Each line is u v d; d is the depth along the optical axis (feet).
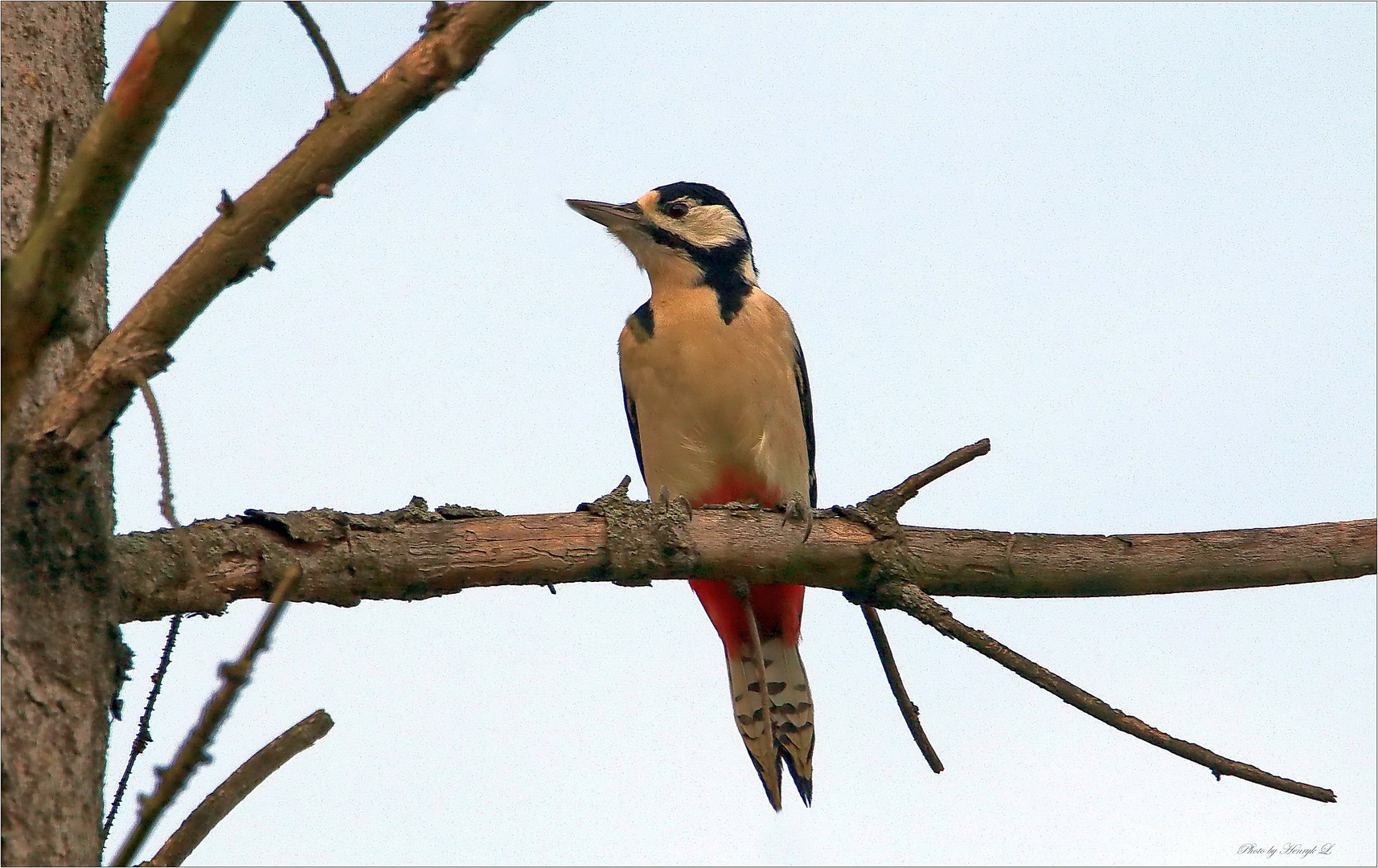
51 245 18.65
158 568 25.11
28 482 21.72
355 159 20.67
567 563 29.04
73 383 21.61
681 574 30.19
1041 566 31.01
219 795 20.03
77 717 21.57
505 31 20.03
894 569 30.55
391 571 27.30
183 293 21.03
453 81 20.29
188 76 18.11
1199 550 31.30
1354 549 31.32
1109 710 27.35
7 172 25.86
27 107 26.78
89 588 22.39
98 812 21.61
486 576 28.35
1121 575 31.14
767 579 30.94
